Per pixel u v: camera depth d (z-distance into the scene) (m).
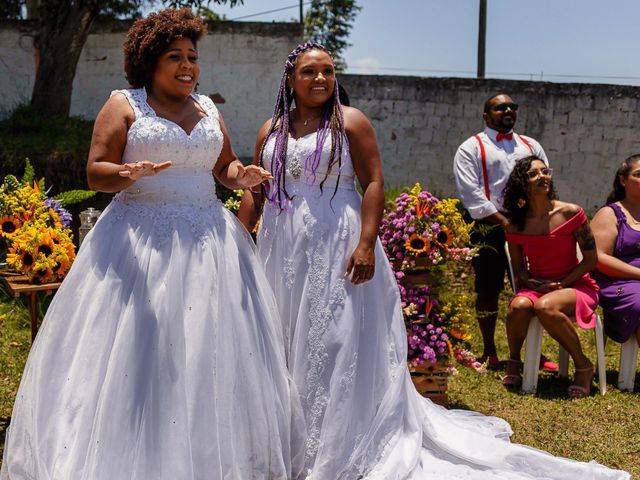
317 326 3.35
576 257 5.05
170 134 3.12
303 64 3.46
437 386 4.44
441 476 3.40
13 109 10.26
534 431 4.14
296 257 3.42
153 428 2.88
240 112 10.98
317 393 3.33
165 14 3.21
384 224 4.45
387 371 3.49
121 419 2.88
